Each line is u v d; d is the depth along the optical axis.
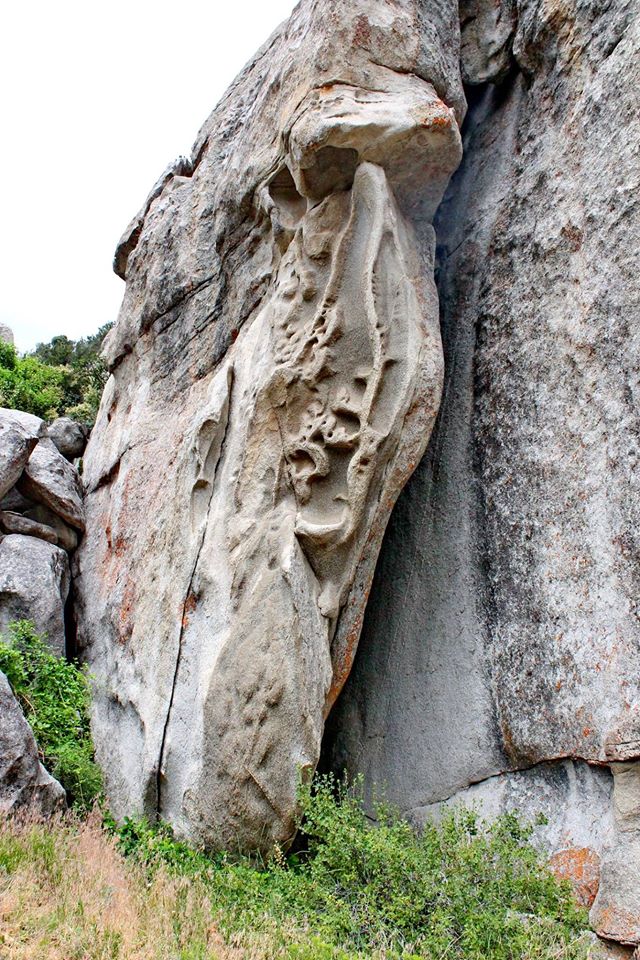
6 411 10.55
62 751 6.94
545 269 5.87
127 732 6.99
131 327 9.65
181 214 9.02
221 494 6.56
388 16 6.23
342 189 6.35
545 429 5.58
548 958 4.14
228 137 8.79
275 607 5.73
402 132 5.89
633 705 4.59
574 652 5.04
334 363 6.06
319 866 5.00
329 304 6.14
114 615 8.02
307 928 4.47
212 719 5.80
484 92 7.29
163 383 8.70
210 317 8.04
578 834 4.83
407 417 5.78
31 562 8.64
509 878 4.56
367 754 6.32
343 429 5.91
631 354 5.00
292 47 6.83
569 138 5.95
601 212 5.42
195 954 4.02
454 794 5.64
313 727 5.52
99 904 4.41
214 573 6.28
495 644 5.64
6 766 5.57
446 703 5.87
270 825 5.47
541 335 5.77
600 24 5.86
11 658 7.29
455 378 6.50
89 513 9.66
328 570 5.83
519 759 5.30
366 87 6.11
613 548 4.91
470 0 7.24
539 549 5.45
